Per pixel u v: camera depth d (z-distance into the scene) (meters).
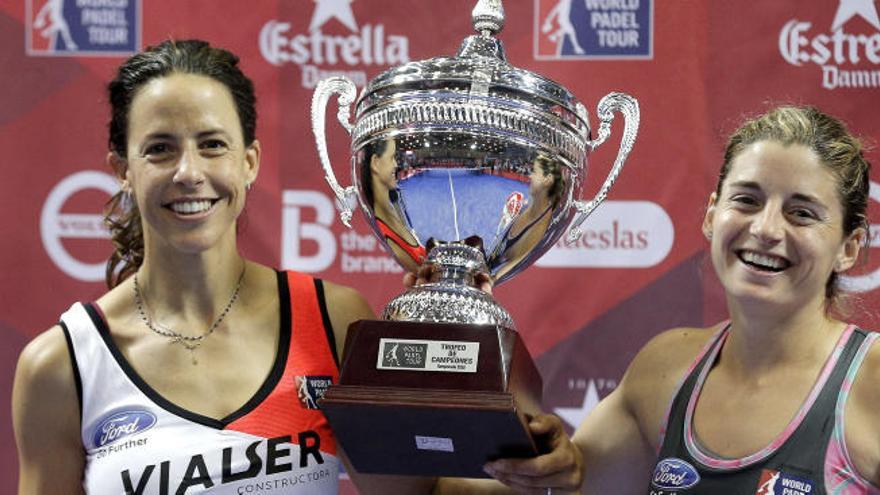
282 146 6.53
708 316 6.41
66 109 6.53
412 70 4.45
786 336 4.41
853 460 4.18
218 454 4.34
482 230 4.53
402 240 4.63
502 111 4.40
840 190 4.27
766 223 4.21
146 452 4.33
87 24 6.53
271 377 4.50
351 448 4.48
